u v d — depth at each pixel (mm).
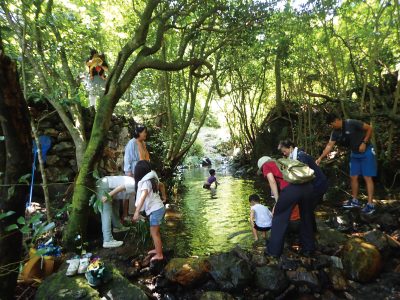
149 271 3791
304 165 3971
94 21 5805
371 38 6781
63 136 5609
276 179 4094
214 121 20172
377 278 3779
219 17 6570
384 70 8727
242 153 12984
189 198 7574
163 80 9867
